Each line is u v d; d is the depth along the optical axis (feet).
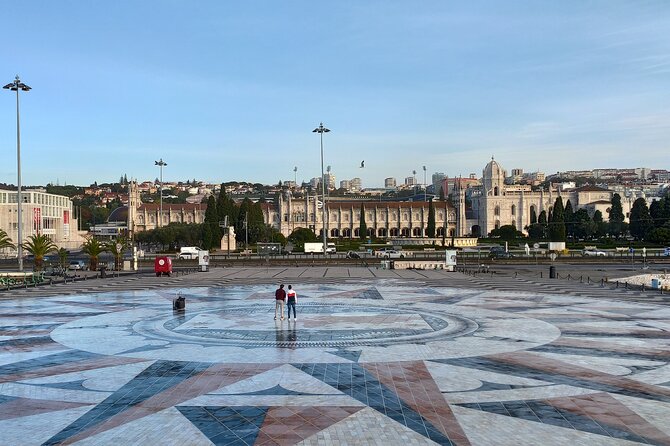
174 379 70.95
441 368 76.13
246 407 59.93
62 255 277.23
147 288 184.65
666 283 176.86
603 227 631.15
